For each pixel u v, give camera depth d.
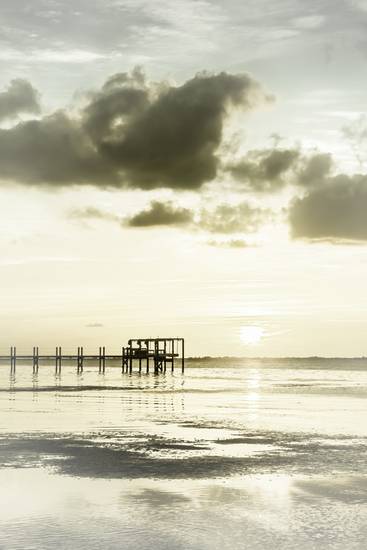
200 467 26.64
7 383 103.19
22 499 21.28
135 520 18.95
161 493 22.12
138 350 151.75
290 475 25.09
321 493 22.12
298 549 16.45
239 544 16.84
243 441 33.88
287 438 35.16
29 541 17.05
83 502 20.91
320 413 49.75
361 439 34.75
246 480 24.17
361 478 24.56
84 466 26.77
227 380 120.44
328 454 29.81
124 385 97.50
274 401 63.31
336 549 16.42
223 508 20.20
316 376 150.75
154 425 41.09
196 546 16.72
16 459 28.33
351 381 117.25
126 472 25.58
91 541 17.06
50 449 31.02
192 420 44.22
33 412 49.88
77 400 63.84
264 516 19.34
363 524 18.53
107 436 35.56
